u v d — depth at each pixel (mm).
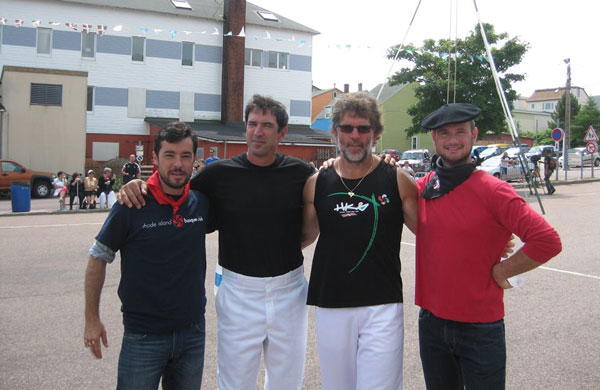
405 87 49344
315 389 3898
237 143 27531
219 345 3117
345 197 2910
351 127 2877
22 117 24000
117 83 30125
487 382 2578
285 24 33969
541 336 4930
